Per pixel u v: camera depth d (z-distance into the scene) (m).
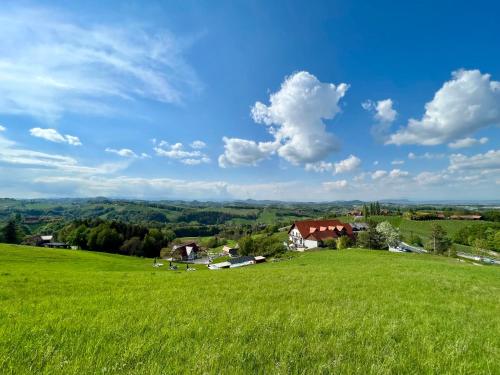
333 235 108.19
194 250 133.50
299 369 4.30
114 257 81.38
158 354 4.73
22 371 4.09
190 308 8.23
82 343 5.26
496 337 6.47
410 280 15.78
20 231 127.06
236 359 4.53
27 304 8.90
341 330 6.23
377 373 4.22
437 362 4.72
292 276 17.67
